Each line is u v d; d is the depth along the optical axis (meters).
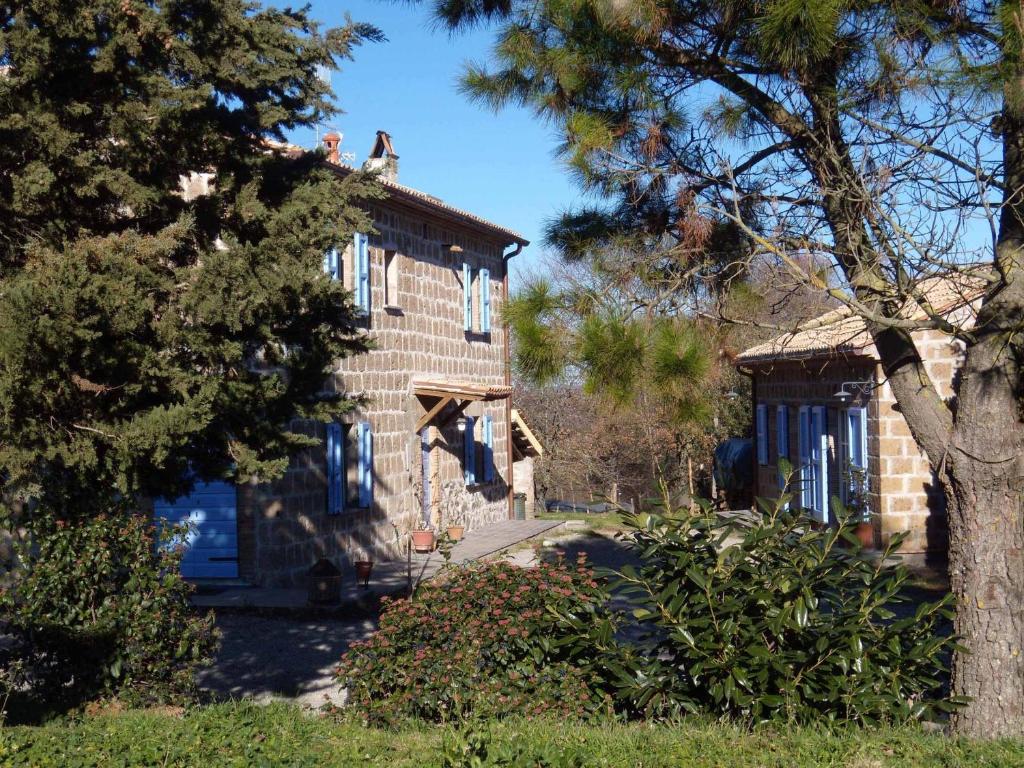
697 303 6.77
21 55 6.59
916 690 6.43
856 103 6.56
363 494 17.45
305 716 7.51
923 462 16.88
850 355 16.05
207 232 7.58
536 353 5.96
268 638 12.32
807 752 5.73
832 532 6.64
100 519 7.70
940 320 6.27
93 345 6.21
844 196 6.51
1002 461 6.44
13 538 9.06
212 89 7.32
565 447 33.25
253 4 7.63
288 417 7.88
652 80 6.86
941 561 16.33
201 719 6.91
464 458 22.38
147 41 7.05
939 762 5.60
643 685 6.61
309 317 7.84
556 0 6.71
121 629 7.61
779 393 22.83
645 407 6.55
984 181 6.44
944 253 6.36
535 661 6.97
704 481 33.06
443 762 5.63
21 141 6.59
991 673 6.41
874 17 6.20
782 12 5.83
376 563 17.98
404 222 19.53
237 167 7.71
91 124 7.00
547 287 6.16
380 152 22.72
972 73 5.99
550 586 7.17
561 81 6.93
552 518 26.52
